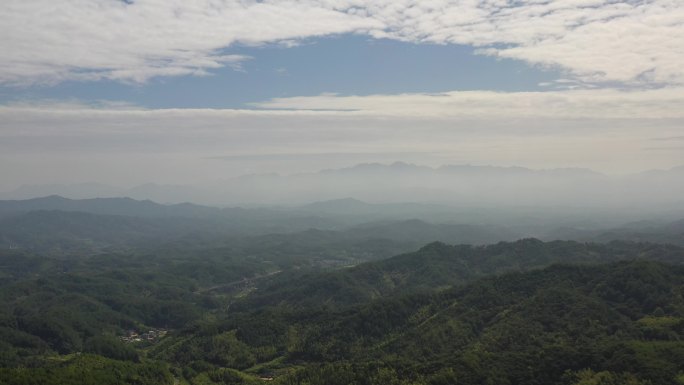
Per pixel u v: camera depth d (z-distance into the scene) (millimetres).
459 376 164000
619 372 151375
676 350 155875
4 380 164250
